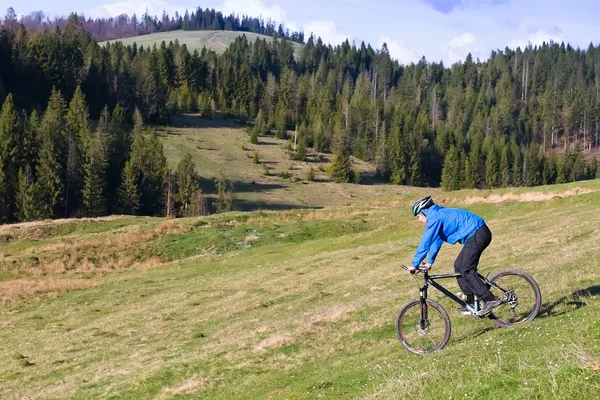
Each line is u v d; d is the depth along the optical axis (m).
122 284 39.62
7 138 92.44
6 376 21.61
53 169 93.50
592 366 6.63
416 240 38.44
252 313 25.70
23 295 38.38
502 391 6.89
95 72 156.88
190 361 18.06
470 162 156.38
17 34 158.50
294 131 188.75
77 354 23.55
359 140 170.88
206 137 162.38
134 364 19.78
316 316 20.05
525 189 49.22
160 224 53.31
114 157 108.25
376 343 15.02
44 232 54.16
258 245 47.69
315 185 135.62
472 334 11.57
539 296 10.76
